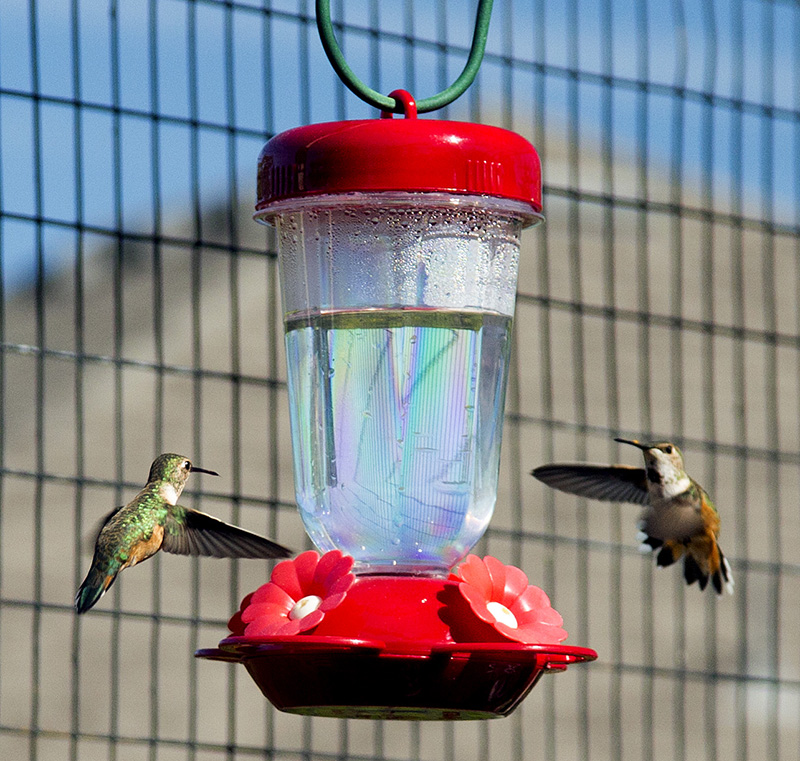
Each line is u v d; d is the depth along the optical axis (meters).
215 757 14.71
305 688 4.91
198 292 8.23
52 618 15.64
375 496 5.57
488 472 5.65
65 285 19.17
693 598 17.12
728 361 18.81
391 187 5.05
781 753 16.20
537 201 5.39
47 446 17.45
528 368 17.28
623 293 18.47
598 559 16.67
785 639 17.22
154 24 8.15
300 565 5.10
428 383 5.61
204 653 5.10
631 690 16.16
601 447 17.06
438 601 4.99
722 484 17.91
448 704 4.89
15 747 14.42
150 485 6.53
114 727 7.96
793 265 20.59
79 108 8.00
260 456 16.36
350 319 5.59
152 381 17.91
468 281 5.62
